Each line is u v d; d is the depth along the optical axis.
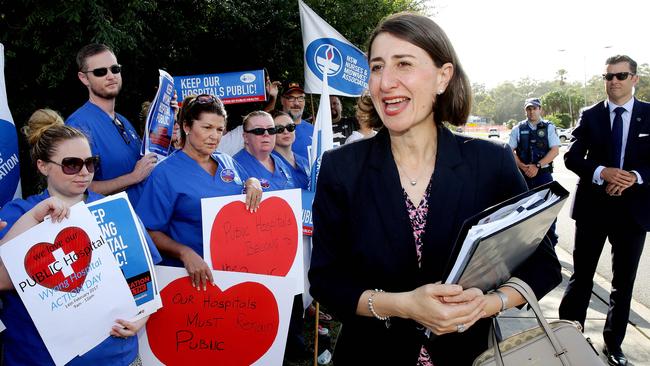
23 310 1.76
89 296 1.77
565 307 3.69
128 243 1.91
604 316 4.11
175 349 2.32
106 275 1.81
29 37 5.08
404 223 1.33
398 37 1.28
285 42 9.17
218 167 2.74
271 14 8.80
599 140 3.51
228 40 8.79
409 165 1.40
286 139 3.90
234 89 5.05
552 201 1.18
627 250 3.33
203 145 2.60
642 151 3.33
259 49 9.00
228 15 8.27
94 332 1.78
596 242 3.52
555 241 4.25
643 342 3.64
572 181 13.19
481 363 1.27
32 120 2.17
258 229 2.60
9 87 5.57
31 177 4.46
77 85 6.00
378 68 1.33
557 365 1.27
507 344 1.30
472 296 1.15
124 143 3.06
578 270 3.62
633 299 4.57
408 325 1.36
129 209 1.93
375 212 1.35
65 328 1.71
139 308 1.91
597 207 3.46
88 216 1.79
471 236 1.10
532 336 1.31
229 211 2.54
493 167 1.36
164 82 3.07
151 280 1.96
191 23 7.99
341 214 1.42
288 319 2.36
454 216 1.32
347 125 6.22
